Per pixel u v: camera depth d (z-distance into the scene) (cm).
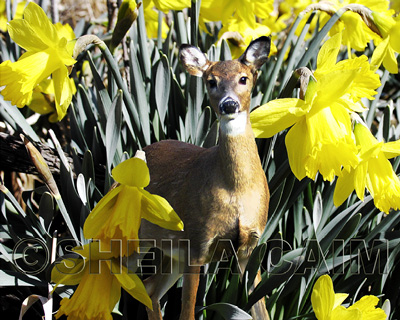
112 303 275
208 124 384
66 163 368
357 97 280
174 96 414
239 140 269
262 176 283
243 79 271
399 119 482
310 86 275
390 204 287
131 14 366
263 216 285
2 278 322
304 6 544
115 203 264
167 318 357
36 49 286
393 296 368
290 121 281
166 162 305
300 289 341
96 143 406
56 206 435
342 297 296
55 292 349
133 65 390
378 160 288
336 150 270
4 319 396
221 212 276
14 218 392
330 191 370
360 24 394
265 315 320
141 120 392
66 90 290
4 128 478
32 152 315
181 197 286
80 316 266
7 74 277
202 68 282
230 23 475
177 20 454
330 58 287
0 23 510
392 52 353
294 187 367
